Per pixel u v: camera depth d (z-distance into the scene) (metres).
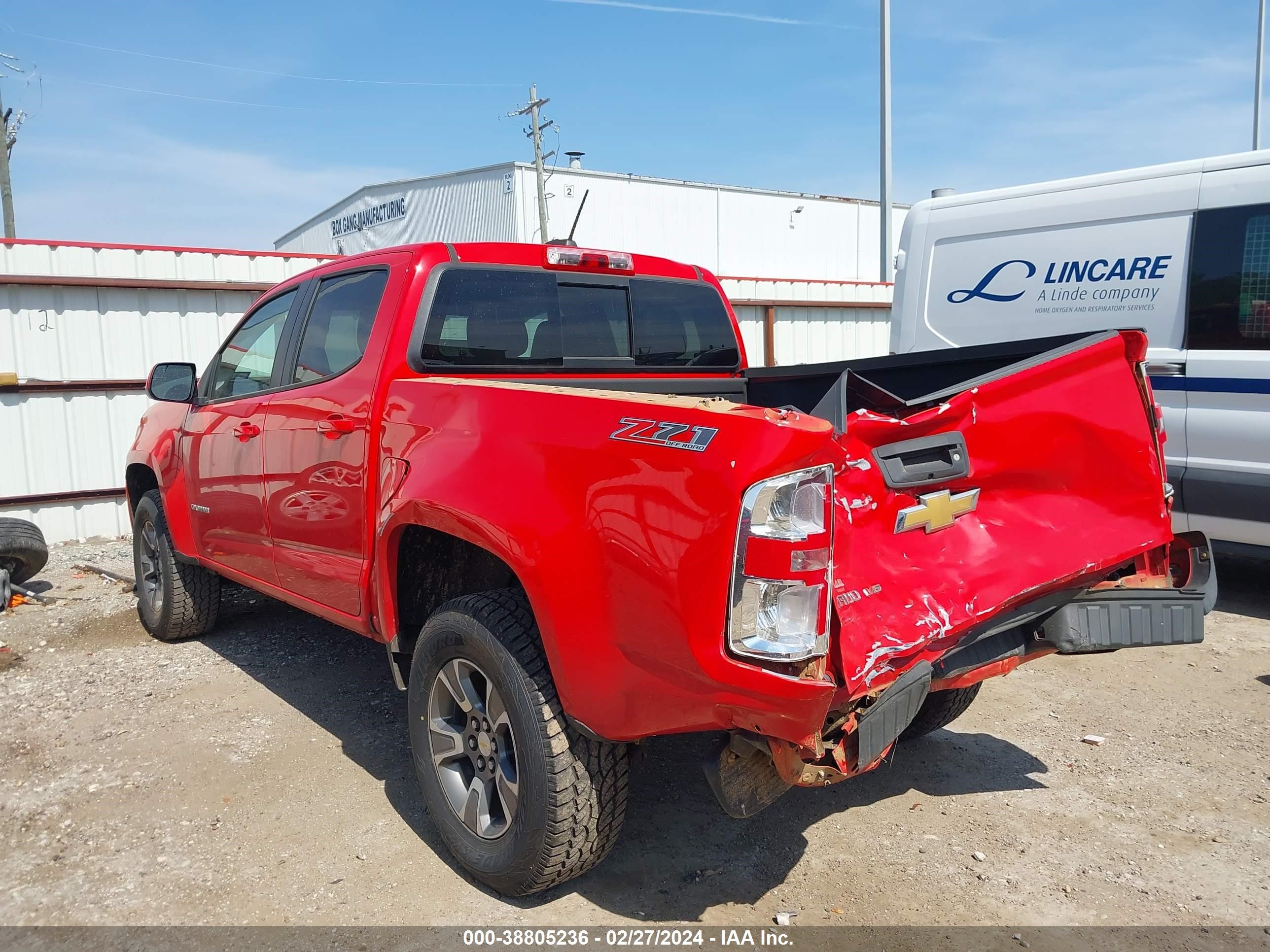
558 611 2.39
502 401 2.70
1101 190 6.08
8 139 22.70
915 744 3.86
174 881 2.82
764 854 3.00
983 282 6.69
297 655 4.92
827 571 2.05
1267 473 5.39
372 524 3.21
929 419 2.45
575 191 41.44
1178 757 3.69
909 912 2.68
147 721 4.04
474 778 2.84
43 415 8.58
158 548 5.07
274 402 3.82
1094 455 2.86
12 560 5.96
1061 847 3.04
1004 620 2.67
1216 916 2.65
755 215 46.34
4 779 3.49
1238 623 5.43
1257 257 5.37
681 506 2.13
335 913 2.66
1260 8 19.92
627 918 2.64
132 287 8.88
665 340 4.12
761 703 2.05
